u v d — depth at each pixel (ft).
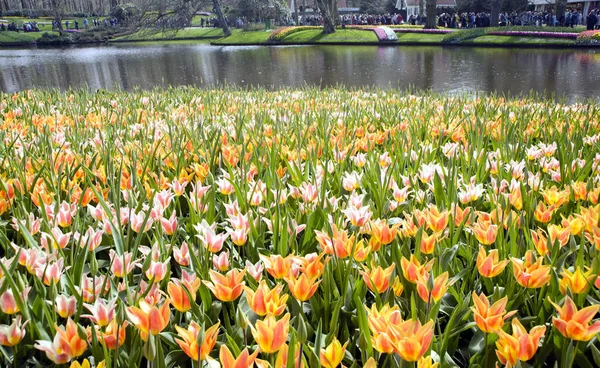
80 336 3.58
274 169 7.82
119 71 68.74
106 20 185.06
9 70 71.82
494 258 4.42
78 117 14.76
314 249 5.76
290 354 3.40
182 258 5.07
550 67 58.49
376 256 4.96
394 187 6.83
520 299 4.59
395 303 4.61
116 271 4.71
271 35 121.08
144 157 8.94
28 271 5.14
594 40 77.61
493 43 88.79
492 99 19.74
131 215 5.73
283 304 3.80
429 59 72.64
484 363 3.94
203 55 92.94
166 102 19.86
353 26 131.75
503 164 8.84
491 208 6.59
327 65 69.62
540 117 13.08
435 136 11.26
